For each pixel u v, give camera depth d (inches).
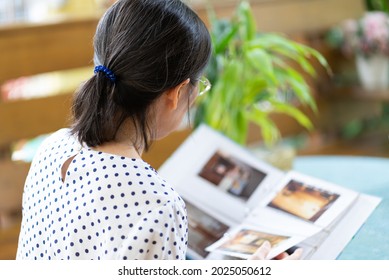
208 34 53.1
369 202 63.5
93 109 50.5
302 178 70.0
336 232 61.4
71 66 139.4
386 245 65.9
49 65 136.6
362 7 192.4
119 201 49.4
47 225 53.0
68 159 53.4
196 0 156.6
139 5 50.4
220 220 68.6
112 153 51.7
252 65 102.4
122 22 50.3
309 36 188.4
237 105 103.8
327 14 184.1
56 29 136.4
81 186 51.2
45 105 138.8
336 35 187.3
